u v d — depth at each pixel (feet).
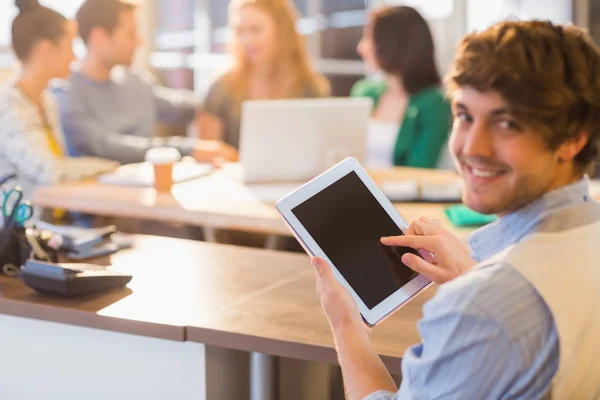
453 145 3.27
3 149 9.35
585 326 2.97
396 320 5.01
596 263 3.11
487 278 2.93
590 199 3.33
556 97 2.95
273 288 5.64
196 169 9.95
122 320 4.99
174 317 5.01
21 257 5.90
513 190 3.14
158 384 5.21
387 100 11.93
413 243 4.34
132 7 11.30
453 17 14.76
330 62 15.35
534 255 3.01
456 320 2.89
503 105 3.01
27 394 5.67
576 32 3.13
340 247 4.39
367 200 4.60
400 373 4.41
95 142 11.17
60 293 5.34
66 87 11.26
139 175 9.53
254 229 7.81
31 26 9.55
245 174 9.27
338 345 3.72
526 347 2.84
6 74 12.95
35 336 5.55
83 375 5.44
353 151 9.31
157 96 12.18
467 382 2.89
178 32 15.16
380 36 11.53
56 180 9.20
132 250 6.68
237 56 11.89
